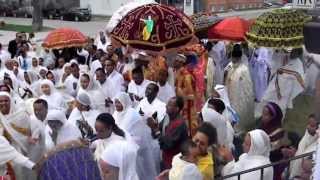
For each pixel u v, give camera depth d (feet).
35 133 24.11
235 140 31.27
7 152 21.80
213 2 168.35
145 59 36.81
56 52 46.32
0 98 23.36
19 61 46.34
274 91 37.37
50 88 32.19
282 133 22.61
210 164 17.13
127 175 19.29
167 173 18.07
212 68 37.78
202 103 33.99
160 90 32.78
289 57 37.47
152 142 25.38
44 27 137.59
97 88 32.96
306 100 37.17
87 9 160.97
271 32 33.24
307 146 20.90
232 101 35.32
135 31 30.35
